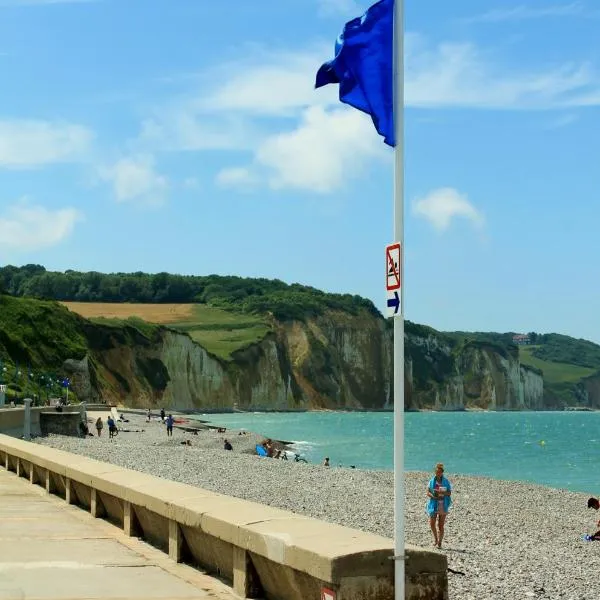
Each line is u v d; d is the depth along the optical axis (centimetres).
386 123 806
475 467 7862
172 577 1034
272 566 880
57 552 1190
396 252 788
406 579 779
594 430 16412
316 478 4369
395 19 811
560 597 1552
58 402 10794
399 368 776
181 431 10025
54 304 15875
